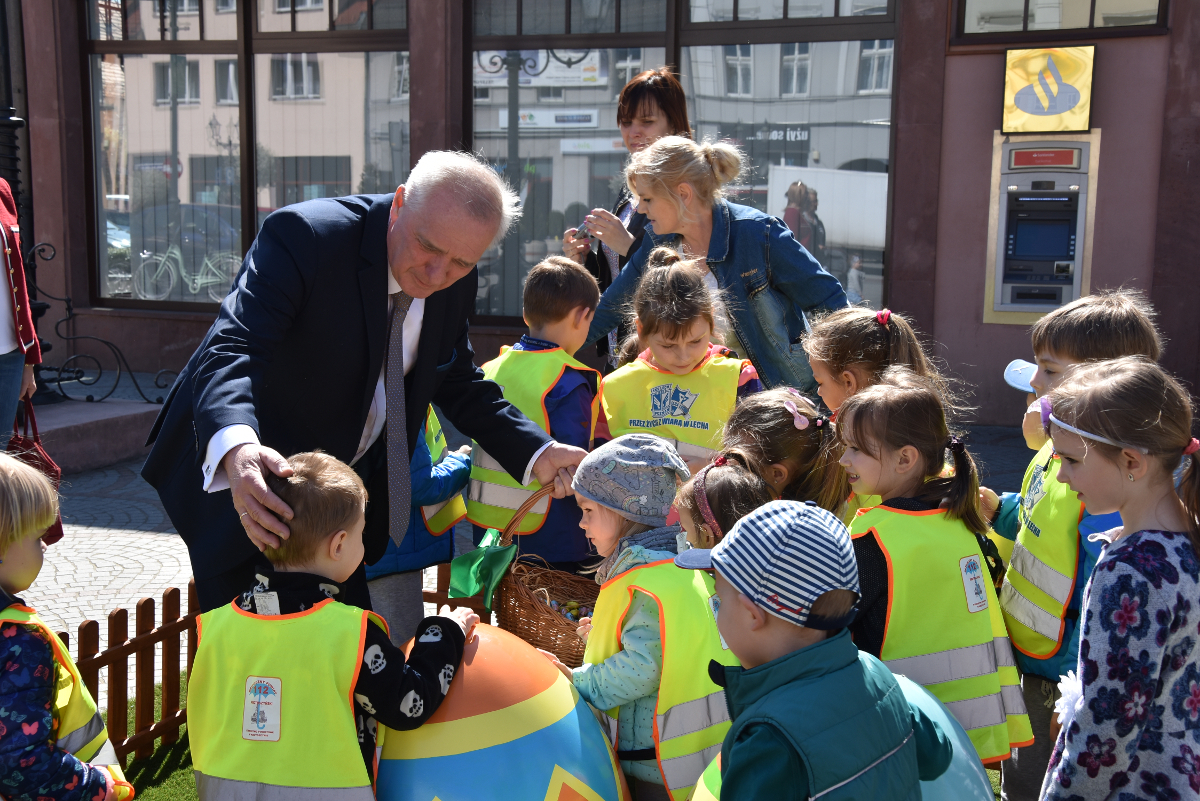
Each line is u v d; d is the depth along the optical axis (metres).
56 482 4.14
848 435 2.39
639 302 3.32
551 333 3.47
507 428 2.99
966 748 2.07
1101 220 8.23
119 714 3.23
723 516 2.27
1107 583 1.86
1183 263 8.03
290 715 2.00
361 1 10.06
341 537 2.09
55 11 10.41
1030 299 8.47
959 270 8.61
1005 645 2.38
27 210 8.01
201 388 2.29
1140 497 1.91
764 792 1.65
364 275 2.55
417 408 2.84
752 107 9.25
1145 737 1.87
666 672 2.21
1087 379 1.96
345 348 2.58
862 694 1.75
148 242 11.05
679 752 2.22
